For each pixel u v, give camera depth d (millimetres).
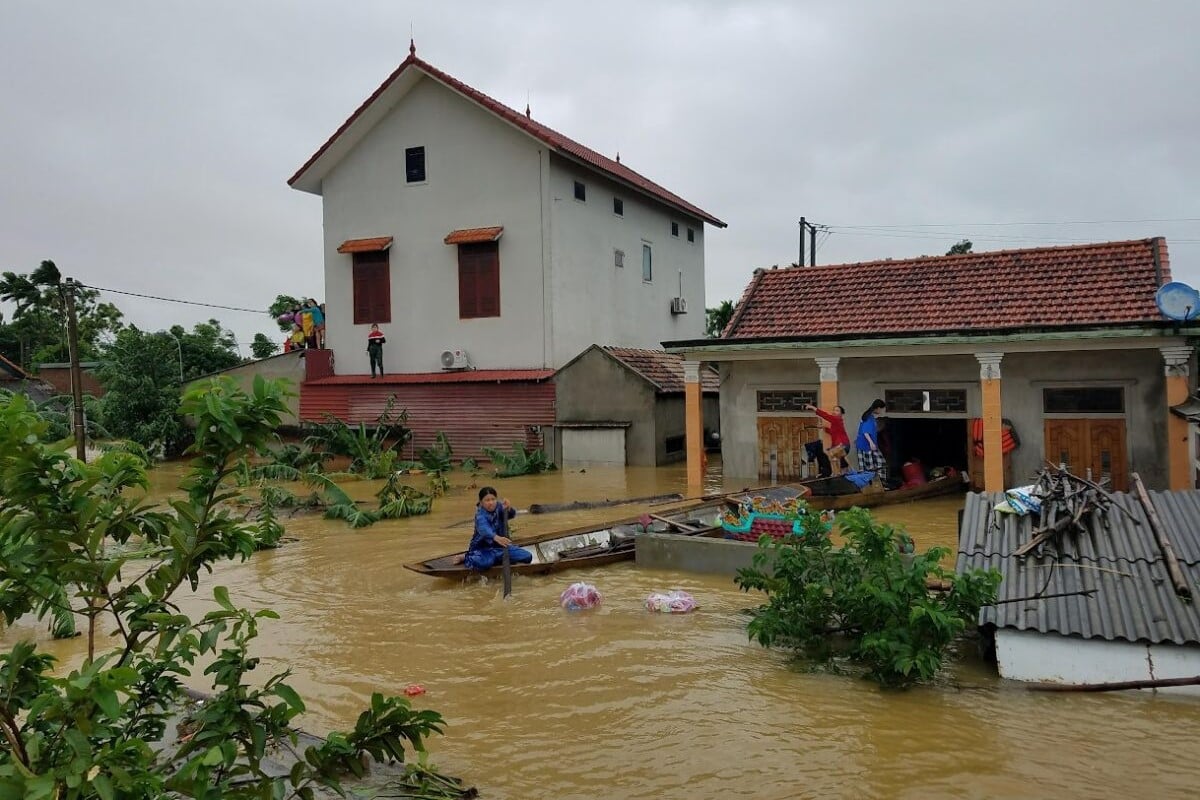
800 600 7055
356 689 6605
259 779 3867
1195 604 5922
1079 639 6023
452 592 9562
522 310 23906
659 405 22453
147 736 3656
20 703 3402
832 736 5504
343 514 14969
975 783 4844
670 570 10250
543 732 5707
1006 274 16828
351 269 25828
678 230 31266
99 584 3516
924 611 6016
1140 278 15367
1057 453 15484
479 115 24188
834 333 16234
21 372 35250
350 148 25641
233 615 3596
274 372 26234
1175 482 13453
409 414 24859
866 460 15258
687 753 5340
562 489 18562
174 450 25875
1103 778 4859
